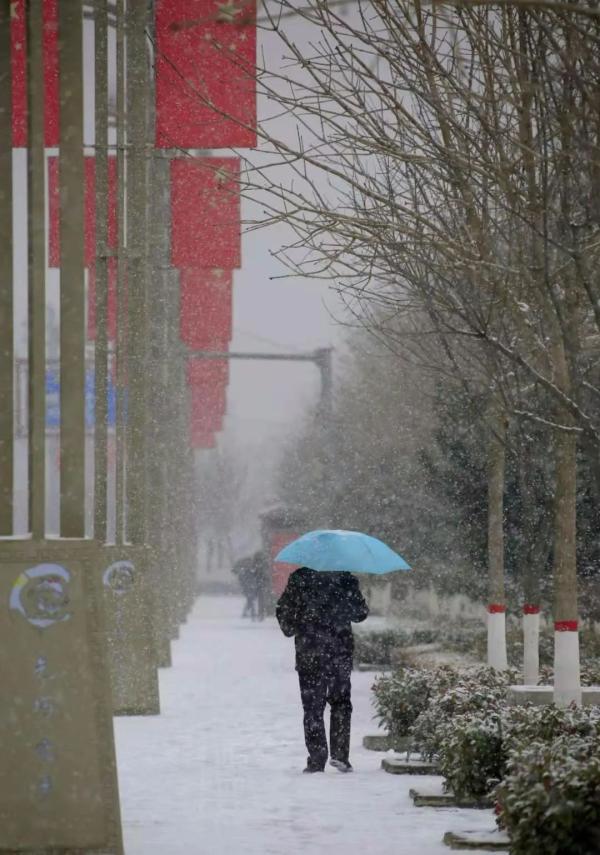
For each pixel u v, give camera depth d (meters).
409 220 30.97
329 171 27.25
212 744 41.28
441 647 70.69
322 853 23.91
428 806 29.05
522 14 24.00
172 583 105.12
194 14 41.66
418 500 78.12
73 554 22.48
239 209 53.28
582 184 25.31
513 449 41.53
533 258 27.41
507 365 36.84
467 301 28.06
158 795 31.03
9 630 22.34
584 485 60.28
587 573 63.22
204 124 40.47
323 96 27.27
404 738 39.28
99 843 22.20
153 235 76.69
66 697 22.34
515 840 21.50
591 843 21.14
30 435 22.70
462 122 28.42
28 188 23.09
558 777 21.36
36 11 22.97
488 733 28.69
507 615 72.69
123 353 55.25
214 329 79.50
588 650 61.47
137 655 50.38
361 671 75.94
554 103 23.52
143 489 52.72
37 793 22.20
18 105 47.31
